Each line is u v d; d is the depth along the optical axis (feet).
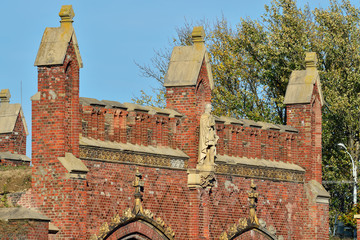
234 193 315.37
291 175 340.39
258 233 326.85
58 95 252.01
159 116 289.74
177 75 299.99
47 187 250.57
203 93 303.48
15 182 259.80
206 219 298.76
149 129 286.25
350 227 449.06
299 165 346.74
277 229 332.39
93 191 260.21
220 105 465.47
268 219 329.31
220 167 309.83
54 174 249.96
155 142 287.28
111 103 273.33
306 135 346.74
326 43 443.73
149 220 279.49
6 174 262.47
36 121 254.06
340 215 441.27
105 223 263.08
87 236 257.14
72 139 254.47
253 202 321.93
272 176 332.39
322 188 347.36
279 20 464.24
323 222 346.13
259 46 453.58
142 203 277.85
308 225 343.05
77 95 255.70
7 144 329.11
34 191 252.01
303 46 448.24
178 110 299.38
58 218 248.52
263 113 462.19
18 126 331.98
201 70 302.04
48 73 253.44
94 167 261.03
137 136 280.31
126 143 275.39
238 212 316.60
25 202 252.62
